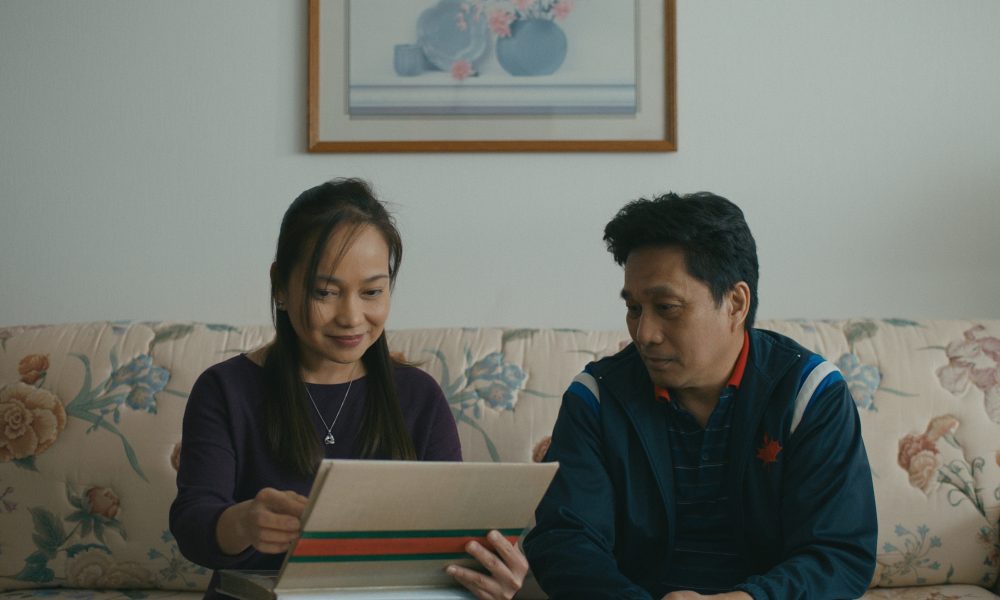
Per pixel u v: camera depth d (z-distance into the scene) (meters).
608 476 1.34
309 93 2.12
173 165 2.15
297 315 1.24
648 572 1.34
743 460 1.27
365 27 2.14
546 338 1.81
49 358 1.77
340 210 1.23
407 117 2.13
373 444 1.32
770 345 1.34
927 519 1.65
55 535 1.68
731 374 1.31
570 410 1.37
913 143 2.15
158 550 1.67
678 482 1.32
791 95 2.16
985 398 1.71
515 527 1.06
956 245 2.15
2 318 2.13
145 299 2.14
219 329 1.83
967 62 2.16
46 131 2.15
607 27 2.14
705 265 1.23
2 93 2.15
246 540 1.10
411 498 0.97
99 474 1.69
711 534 1.31
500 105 2.14
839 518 1.23
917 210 2.15
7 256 2.14
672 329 1.24
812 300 2.15
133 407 1.72
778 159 2.15
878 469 1.67
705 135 2.16
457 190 2.15
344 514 0.95
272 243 2.15
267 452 1.30
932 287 2.14
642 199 1.29
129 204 2.15
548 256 2.15
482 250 2.15
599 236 2.15
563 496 1.31
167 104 2.15
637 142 2.13
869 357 1.75
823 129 2.16
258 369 1.34
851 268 2.15
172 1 2.16
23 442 1.71
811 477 1.25
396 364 1.43
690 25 2.16
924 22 2.16
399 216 2.15
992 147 2.15
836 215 2.15
